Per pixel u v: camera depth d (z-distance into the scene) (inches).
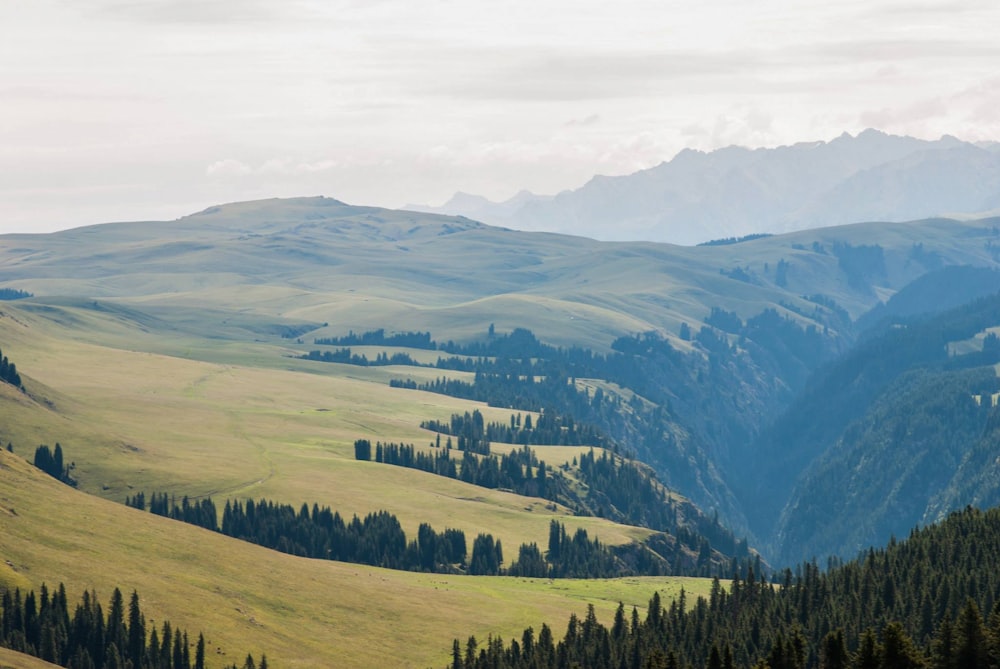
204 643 7273.6
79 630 6865.2
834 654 6599.4
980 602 7706.7
